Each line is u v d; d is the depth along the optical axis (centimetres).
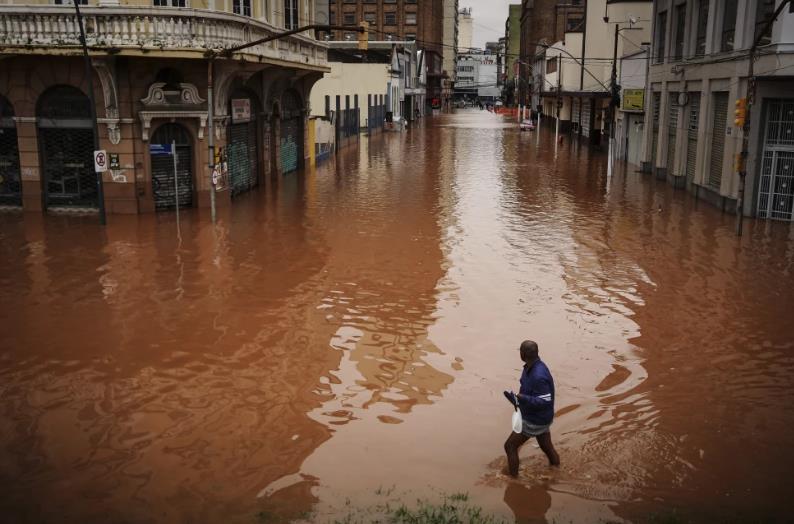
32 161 2169
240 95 2573
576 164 4000
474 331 1215
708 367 1066
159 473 761
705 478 759
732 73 2286
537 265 1653
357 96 5453
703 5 2728
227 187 2380
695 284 1502
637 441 840
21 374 1012
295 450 813
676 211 2392
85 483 741
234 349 1115
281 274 1540
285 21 2720
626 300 1392
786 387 997
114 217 2138
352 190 2814
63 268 1559
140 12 1978
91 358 1072
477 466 782
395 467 777
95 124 1973
